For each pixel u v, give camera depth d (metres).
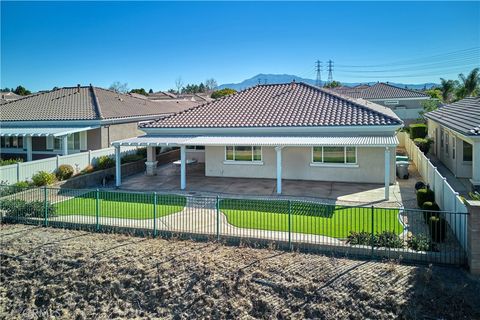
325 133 27.11
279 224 18.58
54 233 19.31
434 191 22.14
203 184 28.08
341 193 24.59
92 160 33.38
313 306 12.84
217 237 17.33
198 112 32.41
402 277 13.53
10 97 80.25
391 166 26.98
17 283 16.06
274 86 35.78
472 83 72.38
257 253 15.94
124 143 27.66
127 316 13.93
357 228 17.78
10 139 41.19
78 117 38.84
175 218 19.94
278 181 24.88
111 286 15.06
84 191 21.30
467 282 13.16
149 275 15.12
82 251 17.09
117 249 17.06
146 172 32.94
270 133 28.06
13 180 26.36
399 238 15.62
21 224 20.64
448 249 14.84
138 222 19.44
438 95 76.62
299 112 29.44
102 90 48.41
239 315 13.02
